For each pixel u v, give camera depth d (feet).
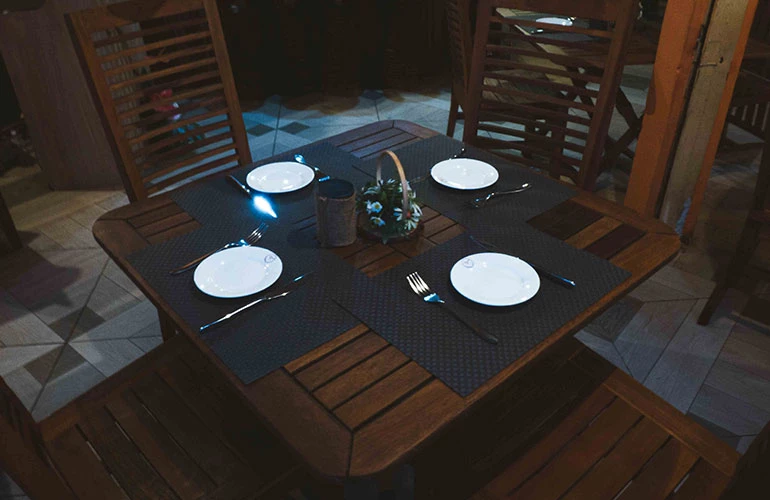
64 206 10.12
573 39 9.82
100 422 4.33
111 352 7.12
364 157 5.79
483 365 3.43
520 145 6.70
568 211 4.92
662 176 8.47
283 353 3.52
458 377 3.35
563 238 4.58
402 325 3.71
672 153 8.46
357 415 3.16
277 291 4.00
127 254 4.39
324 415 3.16
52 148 10.12
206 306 3.87
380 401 3.23
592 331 7.34
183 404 4.45
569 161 6.37
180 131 12.40
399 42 14.51
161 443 4.17
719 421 6.20
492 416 4.39
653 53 8.87
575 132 6.20
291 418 3.14
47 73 9.43
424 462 4.09
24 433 3.43
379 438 3.03
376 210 4.35
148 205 5.01
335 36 14.23
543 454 4.13
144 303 7.89
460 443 4.20
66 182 10.52
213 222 4.77
